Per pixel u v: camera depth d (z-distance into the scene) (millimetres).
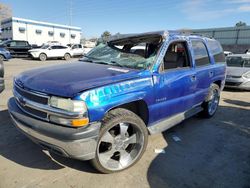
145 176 2863
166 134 4184
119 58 3604
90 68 3166
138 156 3047
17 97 2859
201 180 2854
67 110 2305
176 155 3426
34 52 19953
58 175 2793
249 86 8102
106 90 2512
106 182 2707
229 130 4500
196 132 4336
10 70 11828
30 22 40812
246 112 5746
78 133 2295
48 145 2428
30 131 2537
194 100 4148
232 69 8711
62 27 45375
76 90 2346
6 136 3727
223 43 33250
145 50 3701
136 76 2904
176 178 2863
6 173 2779
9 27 40344
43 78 2764
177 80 3492
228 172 3055
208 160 3336
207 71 4387
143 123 3006
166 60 3535
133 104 3072
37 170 2871
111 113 2689
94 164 2686
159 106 3254
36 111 2564
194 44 4129
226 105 6367
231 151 3645
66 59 22047
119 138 2848
